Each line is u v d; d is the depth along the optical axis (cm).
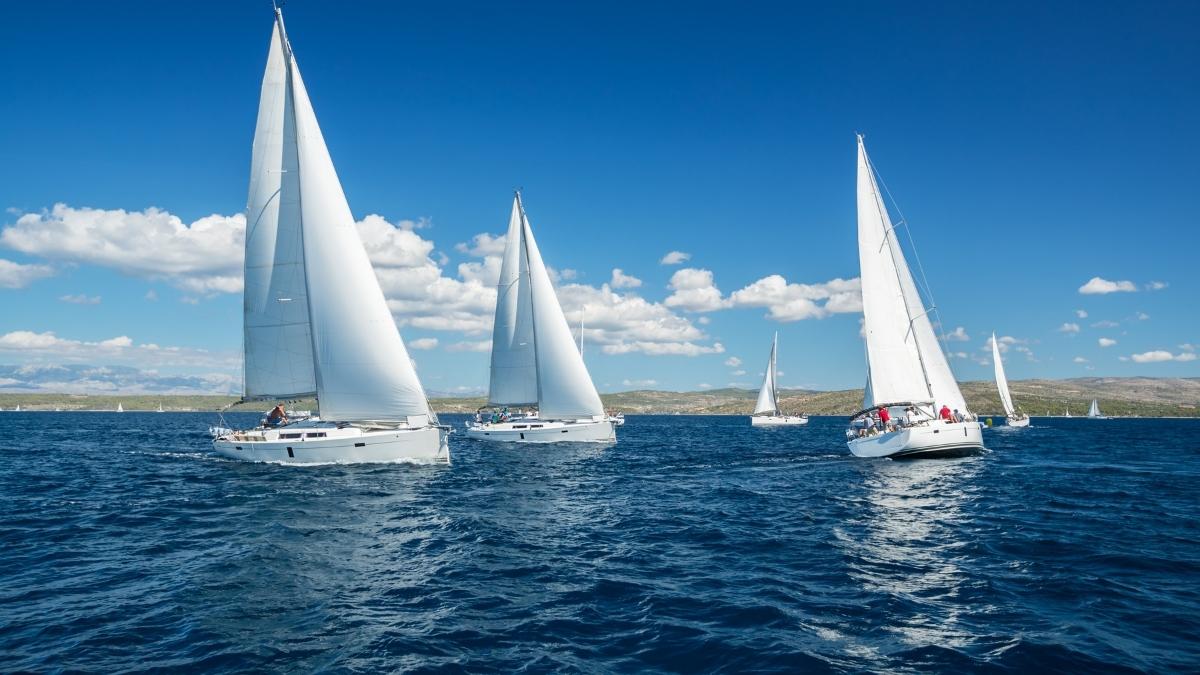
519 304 5166
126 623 1053
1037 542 1642
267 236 3159
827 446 5456
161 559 1468
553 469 3441
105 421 12188
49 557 1490
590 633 1020
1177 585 1266
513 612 1117
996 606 1145
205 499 2288
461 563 1442
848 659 917
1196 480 2947
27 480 2866
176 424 10712
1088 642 972
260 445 3150
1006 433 8212
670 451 4803
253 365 3228
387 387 3106
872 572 1377
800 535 1755
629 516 2053
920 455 3534
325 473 2900
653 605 1157
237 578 1315
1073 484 2753
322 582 1290
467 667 888
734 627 1045
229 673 865
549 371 5103
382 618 1083
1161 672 863
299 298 3169
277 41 3084
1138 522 1905
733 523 1930
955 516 2014
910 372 3612
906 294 3869
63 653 928
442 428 3231
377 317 3095
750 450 4947
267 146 3128
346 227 3081
